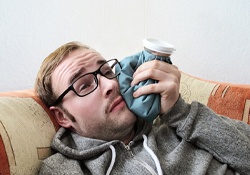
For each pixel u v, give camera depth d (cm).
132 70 90
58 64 88
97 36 139
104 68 88
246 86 108
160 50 87
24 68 134
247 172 82
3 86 134
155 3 137
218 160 85
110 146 81
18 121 76
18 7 132
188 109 89
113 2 137
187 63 139
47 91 89
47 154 79
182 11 136
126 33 139
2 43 132
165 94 85
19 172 68
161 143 88
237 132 84
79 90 84
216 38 136
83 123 84
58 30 136
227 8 133
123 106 84
